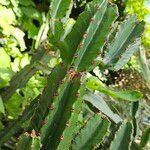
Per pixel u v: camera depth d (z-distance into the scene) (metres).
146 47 1.43
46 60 0.67
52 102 0.44
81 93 0.43
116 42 0.56
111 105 0.74
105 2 0.48
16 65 0.85
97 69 0.75
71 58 0.47
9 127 0.58
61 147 0.44
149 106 0.89
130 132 0.53
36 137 0.40
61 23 0.52
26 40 1.09
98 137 0.46
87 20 0.47
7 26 0.87
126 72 1.28
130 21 0.56
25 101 0.74
